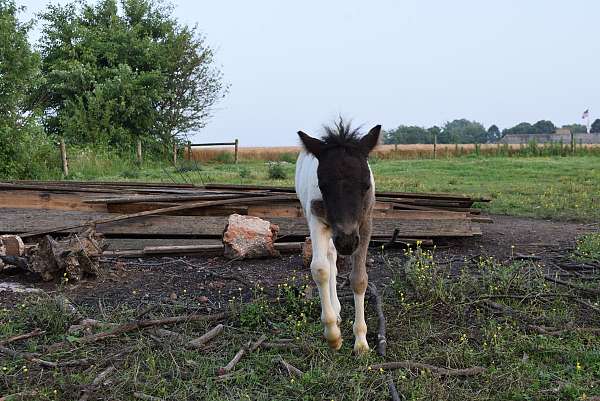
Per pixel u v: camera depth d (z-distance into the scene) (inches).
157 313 219.0
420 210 326.3
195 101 1259.2
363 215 175.6
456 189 579.8
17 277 261.0
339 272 268.5
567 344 187.9
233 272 267.1
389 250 308.2
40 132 753.0
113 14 1249.4
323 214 180.2
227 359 180.9
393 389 159.0
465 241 323.6
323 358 180.9
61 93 1146.0
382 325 196.9
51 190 323.6
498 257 289.9
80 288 245.1
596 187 583.5
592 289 231.1
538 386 161.5
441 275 237.3
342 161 166.7
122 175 808.3
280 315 214.1
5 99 704.4
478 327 203.0
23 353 179.8
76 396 157.6
